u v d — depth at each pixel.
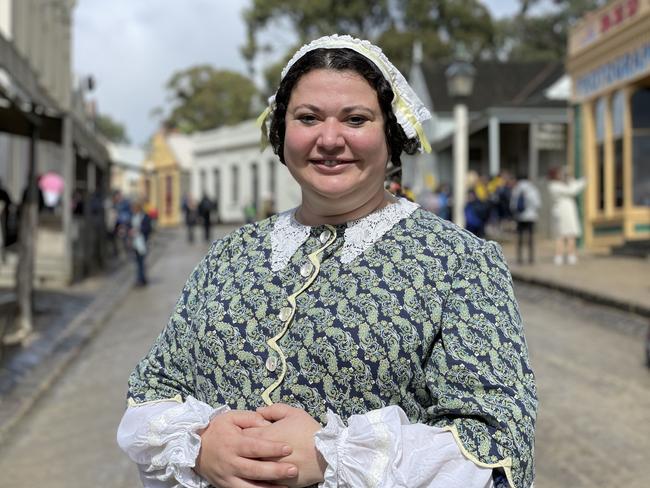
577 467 4.61
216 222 40.09
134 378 1.80
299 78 1.68
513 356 1.52
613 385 6.38
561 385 6.40
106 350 8.59
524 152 26.75
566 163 25.62
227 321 1.67
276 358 1.60
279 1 38.78
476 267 1.60
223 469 1.53
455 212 15.77
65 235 13.52
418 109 1.75
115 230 21.25
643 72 14.87
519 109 23.11
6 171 16.62
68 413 6.13
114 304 11.89
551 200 20.72
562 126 23.25
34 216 8.99
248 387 1.62
